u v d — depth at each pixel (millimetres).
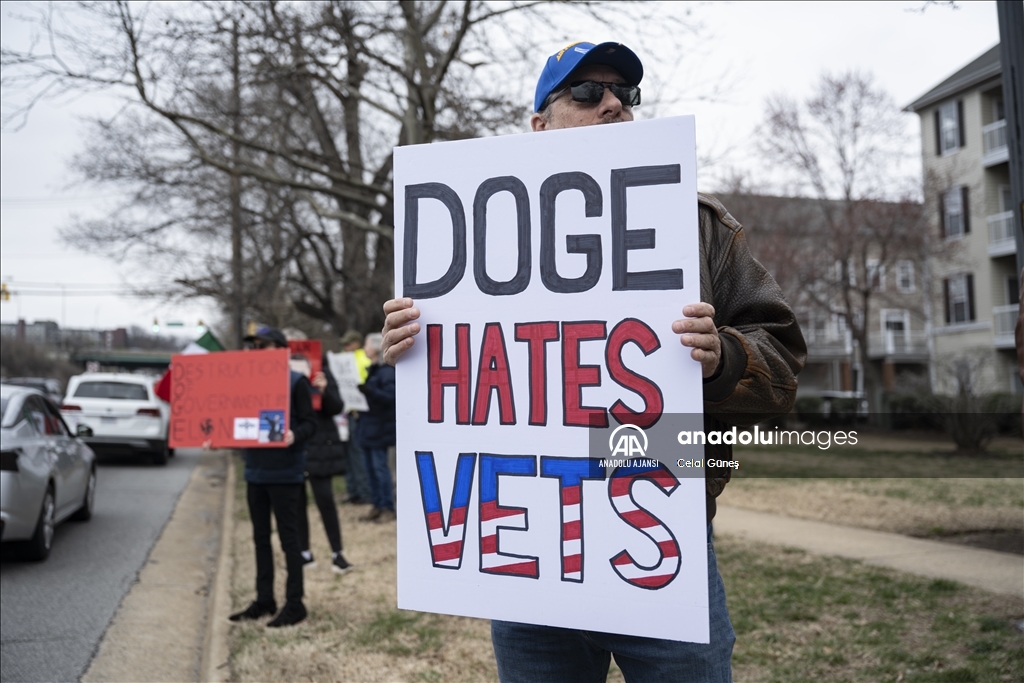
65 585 6398
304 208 18047
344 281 17312
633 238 1688
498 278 1784
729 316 1793
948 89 29156
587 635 1794
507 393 1760
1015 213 4727
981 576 5426
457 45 10367
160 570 7031
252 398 4957
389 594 5477
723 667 1696
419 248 1852
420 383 1827
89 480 9461
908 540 6875
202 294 18141
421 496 1808
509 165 1792
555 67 1965
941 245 26438
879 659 3896
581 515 1685
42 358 74938
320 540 7426
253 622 4941
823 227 25797
